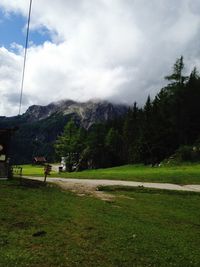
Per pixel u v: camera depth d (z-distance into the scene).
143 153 119.25
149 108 149.38
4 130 35.03
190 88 115.44
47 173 39.28
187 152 97.12
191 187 46.34
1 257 14.80
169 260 16.25
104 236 18.95
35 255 15.45
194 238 21.05
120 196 35.41
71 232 19.25
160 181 51.22
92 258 15.69
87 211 24.81
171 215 27.61
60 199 28.45
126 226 21.56
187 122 114.38
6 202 24.61
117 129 192.12
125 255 16.34
